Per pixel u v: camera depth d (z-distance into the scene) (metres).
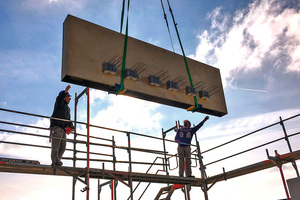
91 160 8.77
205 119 10.45
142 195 10.40
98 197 10.20
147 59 8.66
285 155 8.86
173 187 11.01
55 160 7.67
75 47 7.34
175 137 10.61
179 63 9.48
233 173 10.40
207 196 10.64
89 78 7.23
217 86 10.17
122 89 7.48
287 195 8.60
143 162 9.80
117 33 8.34
